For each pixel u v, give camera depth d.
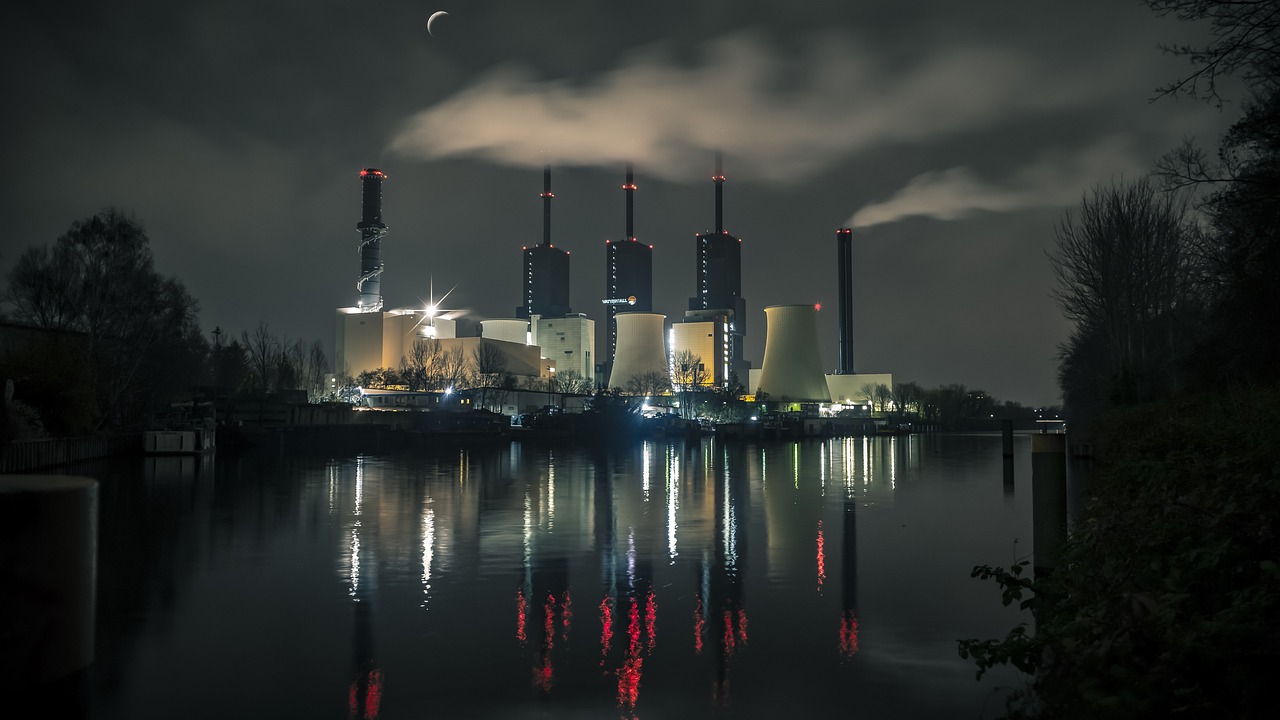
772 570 16.27
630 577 15.56
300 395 98.69
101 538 20.34
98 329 65.25
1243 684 5.30
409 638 11.37
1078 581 8.55
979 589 14.42
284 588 14.55
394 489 34.38
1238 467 9.21
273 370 134.75
